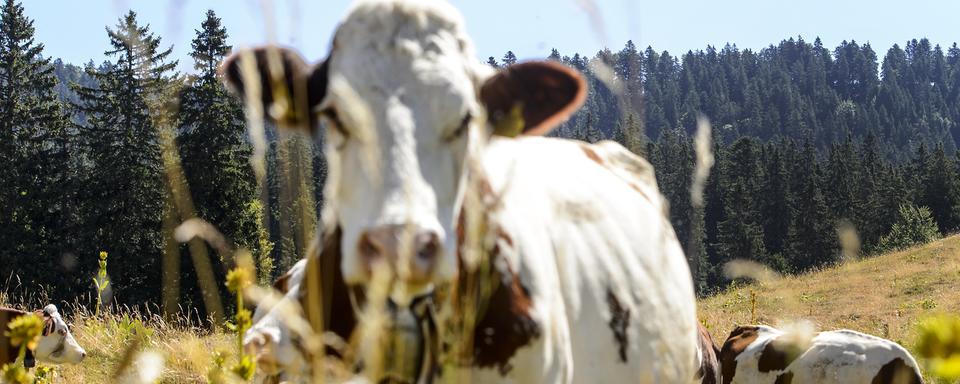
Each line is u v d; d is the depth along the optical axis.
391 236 2.31
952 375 1.41
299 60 2.84
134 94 33.47
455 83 2.59
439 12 2.72
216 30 29.52
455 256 2.50
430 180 2.48
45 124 41.94
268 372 3.16
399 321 2.74
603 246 3.74
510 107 3.08
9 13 42.94
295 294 3.19
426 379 2.85
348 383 2.55
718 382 5.34
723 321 15.88
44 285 35.19
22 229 37.41
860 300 24.28
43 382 6.14
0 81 42.22
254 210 30.78
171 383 4.99
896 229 76.31
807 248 87.06
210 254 29.30
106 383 6.88
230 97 30.62
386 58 2.60
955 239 36.12
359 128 2.48
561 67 3.05
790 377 8.01
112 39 33.69
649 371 3.72
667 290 4.02
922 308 21.17
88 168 38.31
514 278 3.04
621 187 4.23
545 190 3.68
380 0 2.71
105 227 34.09
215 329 5.62
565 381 3.23
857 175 100.81
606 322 3.56
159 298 32.75
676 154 74.06
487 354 2.96
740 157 97.62
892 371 7.74
